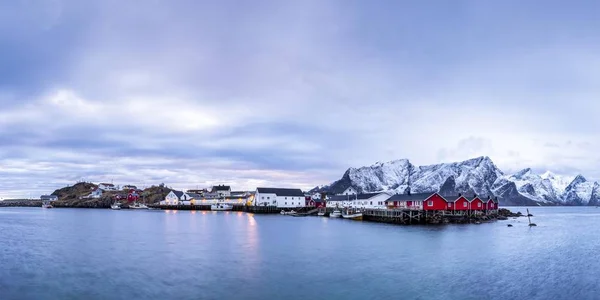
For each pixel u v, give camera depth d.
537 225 98.44
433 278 35.34
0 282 33.75
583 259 45.09
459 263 41.75
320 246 52.94
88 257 44.62
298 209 156.12
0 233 70.81
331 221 106.94
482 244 56.09
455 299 29.75
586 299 30.22
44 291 31.31
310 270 37.97
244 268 38.81
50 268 38.94
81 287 32.38
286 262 41.62
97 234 69.00
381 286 32.72
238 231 74.56
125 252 48.03
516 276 36.50
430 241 58.78
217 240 59.69
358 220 111.50
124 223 97.88
